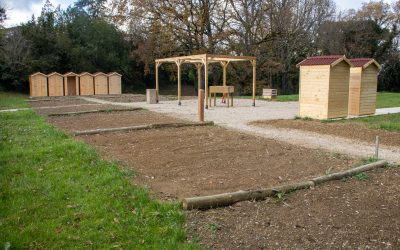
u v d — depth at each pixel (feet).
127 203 14.17
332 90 40.91
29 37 104.99
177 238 11.62
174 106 59.98
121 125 35.81
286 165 20.63
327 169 19.89
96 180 16.84
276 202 14.87
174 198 15.19
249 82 114.32
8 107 56.39
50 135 28.14
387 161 21.79
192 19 101.04
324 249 11.25
